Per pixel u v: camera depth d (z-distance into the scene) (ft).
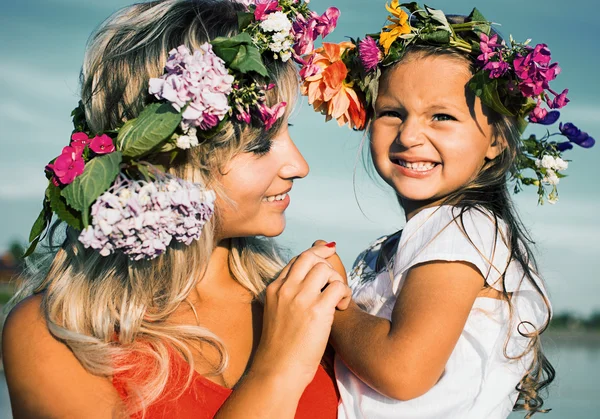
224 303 6.95
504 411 6.82
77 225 5.76
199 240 6.45
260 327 6.96
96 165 5.70
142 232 5.74
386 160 7.57
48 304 6.23
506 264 6.75
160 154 6.23
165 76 6.09
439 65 7.16
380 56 7.39
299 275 6.30
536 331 6.86
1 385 21.70
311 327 6.00
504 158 7.43
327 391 6.77
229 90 6.04
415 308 6.38
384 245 8.07
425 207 7.52
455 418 6.46
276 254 7.92
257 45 6.36
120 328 6.16
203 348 6.42
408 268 6.81
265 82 6.32
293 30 6.68
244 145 6.30
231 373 6.52
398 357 6.16
